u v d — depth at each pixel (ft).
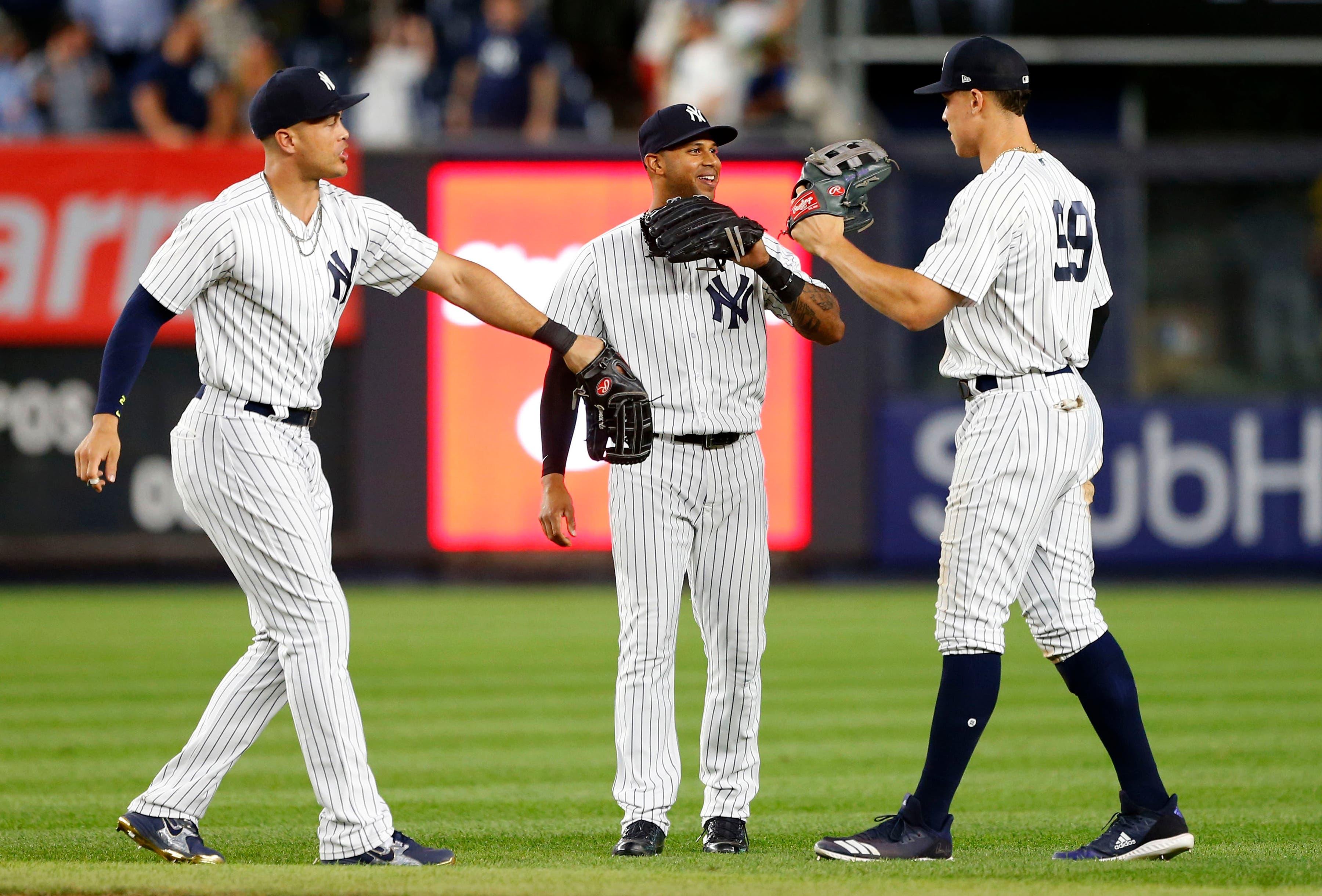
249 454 42.09
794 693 83.20
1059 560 44.60
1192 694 81.56
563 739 70.74
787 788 59.67
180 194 124.26
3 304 123.54
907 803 43.37
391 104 146.82
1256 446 126.41
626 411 44.06
